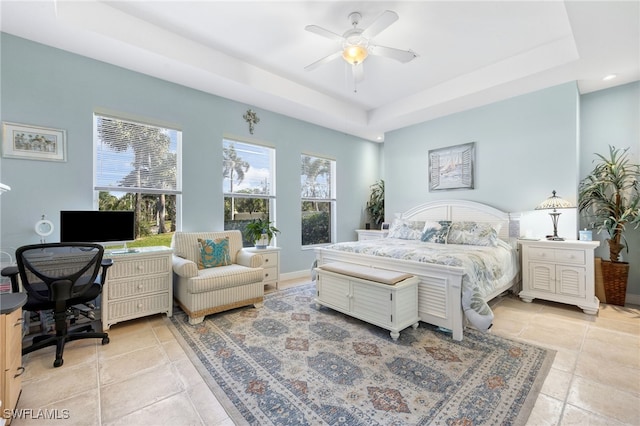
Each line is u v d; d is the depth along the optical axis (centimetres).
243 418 154
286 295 376
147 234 338
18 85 260
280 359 213
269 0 241
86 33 252
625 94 352
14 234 259
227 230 396
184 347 233
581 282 312
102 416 155
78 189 290
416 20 266
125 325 279
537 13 256
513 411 157
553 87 360
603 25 238
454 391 174
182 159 357
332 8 251
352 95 447
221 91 371
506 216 394
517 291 374
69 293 216
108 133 311
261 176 445
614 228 333
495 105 409
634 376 190
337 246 366
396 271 285
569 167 350
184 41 301
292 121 477
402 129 526
